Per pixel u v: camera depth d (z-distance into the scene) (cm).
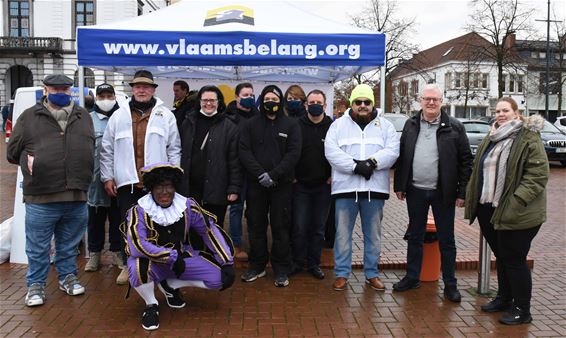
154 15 589
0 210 934
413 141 472
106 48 519
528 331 405
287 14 601
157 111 490
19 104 583
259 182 491
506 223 402
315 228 538
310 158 520
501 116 414
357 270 568
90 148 457
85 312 437
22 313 433
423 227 486
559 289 514
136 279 401
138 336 389
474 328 410
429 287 511
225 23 553
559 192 1198
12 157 451
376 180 485
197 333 395
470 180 441
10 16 3831
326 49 534
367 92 477
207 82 932
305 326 410
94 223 542
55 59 3816
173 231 418
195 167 507
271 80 938
